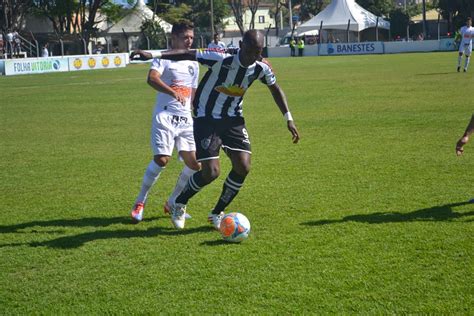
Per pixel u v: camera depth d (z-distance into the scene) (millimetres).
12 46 56250
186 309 4984
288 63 50281
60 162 11859
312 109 18734
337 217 7457
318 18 71500
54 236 7109
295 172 10109
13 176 10633
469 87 23062
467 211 7543
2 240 7008
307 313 4820
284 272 5695
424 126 14391
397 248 6250
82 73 45062
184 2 93062
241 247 6477
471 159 10672
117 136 15008
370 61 47875
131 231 7242
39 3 70750
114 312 4996
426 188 8758
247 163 6953
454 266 5703
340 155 11414
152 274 5785
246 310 4914
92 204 8586
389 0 90250
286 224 7250
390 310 4828
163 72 7617
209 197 8789
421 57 50094
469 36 31031
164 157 7551
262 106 20500
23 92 28875
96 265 6090
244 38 6582
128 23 79000
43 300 5293
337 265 5824
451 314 4742
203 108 7000
